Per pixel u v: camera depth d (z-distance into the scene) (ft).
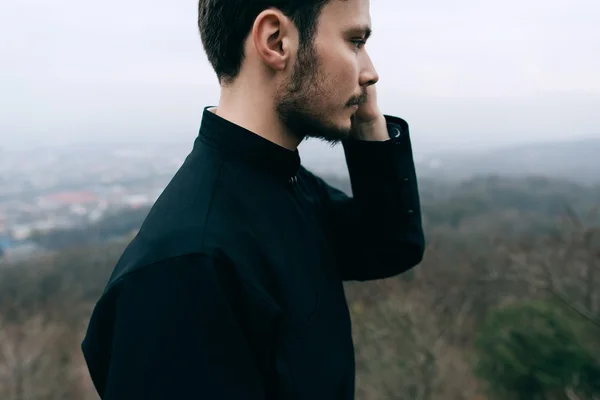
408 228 3.54
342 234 3.58
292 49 2.36
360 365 25.72
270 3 2.33
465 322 30.04
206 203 2.28
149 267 2.06
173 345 1.98
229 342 2.03
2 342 31.60
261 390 2.12
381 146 3.28
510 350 23.81
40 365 30.71
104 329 2.22
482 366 25.45
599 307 21.15
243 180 2.44
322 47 2.37
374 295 32.19
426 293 32.50
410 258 3.63
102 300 2.20
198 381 1.96
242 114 2.52
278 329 2.28
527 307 24.14
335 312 2.84
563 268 22.68
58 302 38.14
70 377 32.07
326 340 2.64
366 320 27.73
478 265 31.86
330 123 2.50
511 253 27.48
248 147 2.46
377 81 2.67
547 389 22.27
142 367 1.98
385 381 24.13
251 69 2.46
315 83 2.40
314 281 2.70
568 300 21.20
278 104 2.47
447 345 28.63
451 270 33.73
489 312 27.96
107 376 2.29
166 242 2.12
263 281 2.32
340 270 3.65
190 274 2.04
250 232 2.33
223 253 2.15
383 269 3.67
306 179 3.46
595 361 21.66
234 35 2.44
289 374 2.31
